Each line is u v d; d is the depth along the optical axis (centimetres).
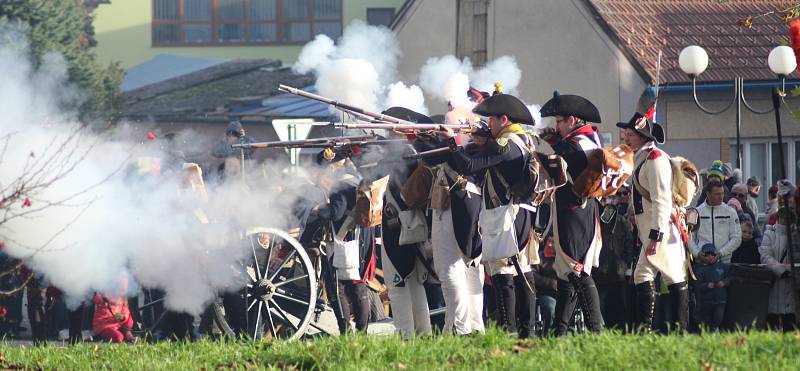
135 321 3027
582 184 2328
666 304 2580
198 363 2127
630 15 6306
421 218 2522
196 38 12269
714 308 2947
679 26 6284
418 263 2564
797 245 2480
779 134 2362
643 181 2416
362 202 2719
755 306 2708
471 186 2428
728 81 5853
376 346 2062
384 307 3212
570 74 6341
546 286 2762
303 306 2836
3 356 2258
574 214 2364
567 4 6341
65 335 3322
